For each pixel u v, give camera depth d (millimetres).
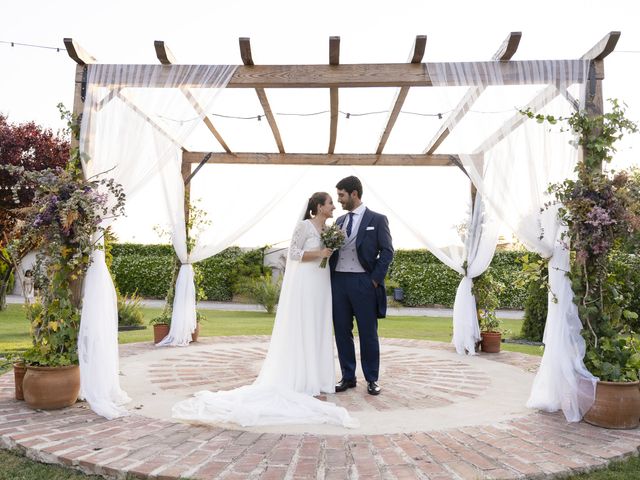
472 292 6320
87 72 3801
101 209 3594
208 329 8883
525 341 7723
